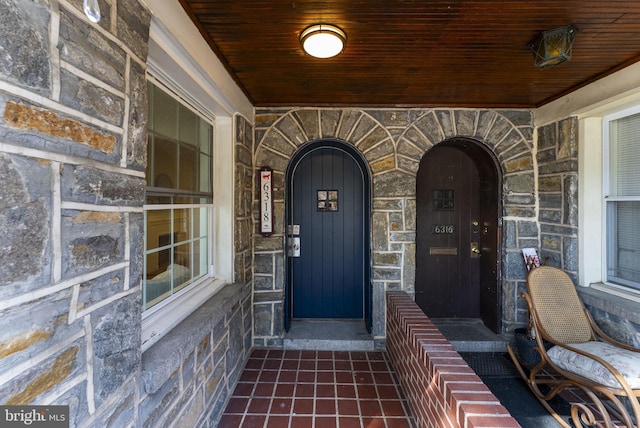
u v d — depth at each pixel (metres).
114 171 0.98
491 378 2.45
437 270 3.40
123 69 1.03
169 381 1.33
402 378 2.24
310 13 1.58
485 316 3.27
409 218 2.92
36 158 0.70
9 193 0.64
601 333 2.17
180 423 1.43
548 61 1.78
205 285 2.17
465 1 1.49
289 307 3.21
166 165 1.72
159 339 1.39
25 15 0.67
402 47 1.91
